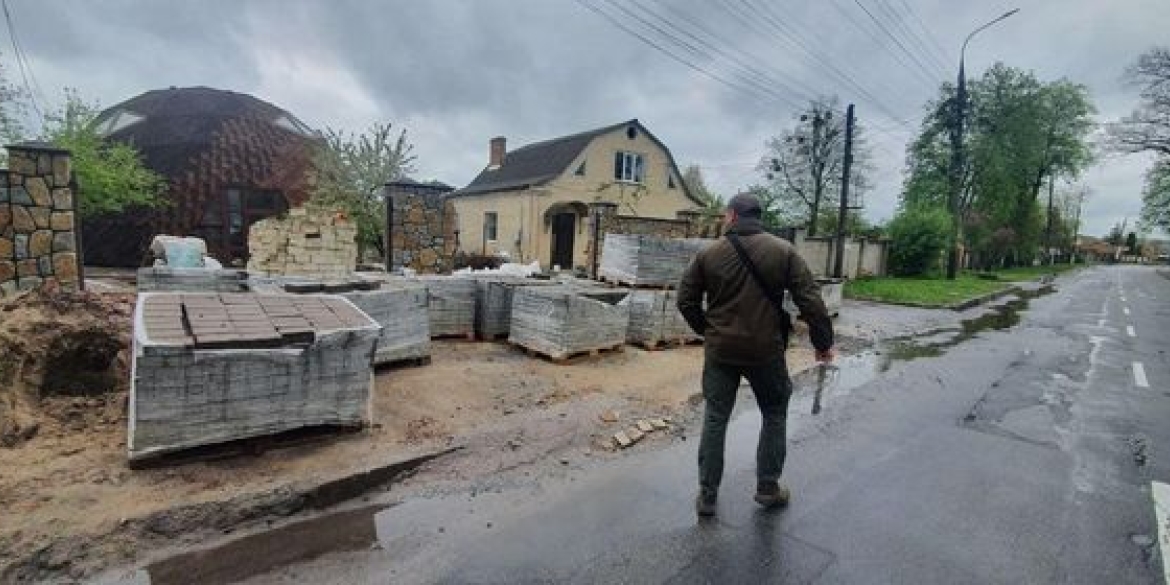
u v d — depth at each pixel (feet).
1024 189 137.28
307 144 69.62
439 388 17.38
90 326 13.84
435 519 10.84
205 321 12.09
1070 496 12.79
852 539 10.58
